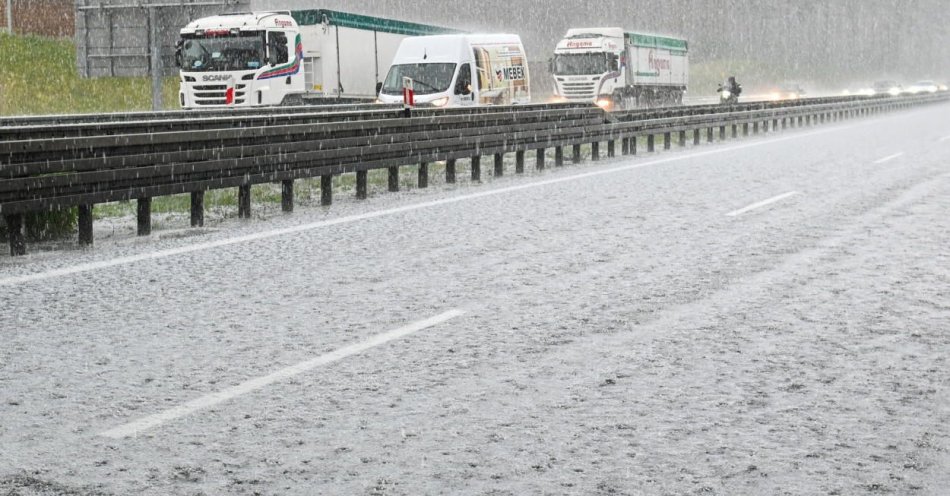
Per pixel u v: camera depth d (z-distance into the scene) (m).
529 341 9.73
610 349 9.44
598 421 7.39
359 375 8.56
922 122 59.31
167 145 16.22
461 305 11.32
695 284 12.47
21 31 82.06
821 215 18.62
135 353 9.24
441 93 37.81
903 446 6.90
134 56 44.59
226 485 6.14
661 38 72.94
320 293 11.94
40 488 6.07
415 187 24.61
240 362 8.96
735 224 17.58
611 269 13.46
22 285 12.30
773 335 9.99
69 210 16.42
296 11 46.69
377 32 50.22
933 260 14.07
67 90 64.38
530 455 6.68
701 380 8.45
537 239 16.02
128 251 14.88
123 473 6.34
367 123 21.14
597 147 33.38
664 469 6.44
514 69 42.78
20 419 7.38
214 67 42.44
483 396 7.98
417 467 6.46
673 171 28.08
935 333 10.10
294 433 7.10
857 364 8.96
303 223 17.91
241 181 17.88
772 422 7.38
